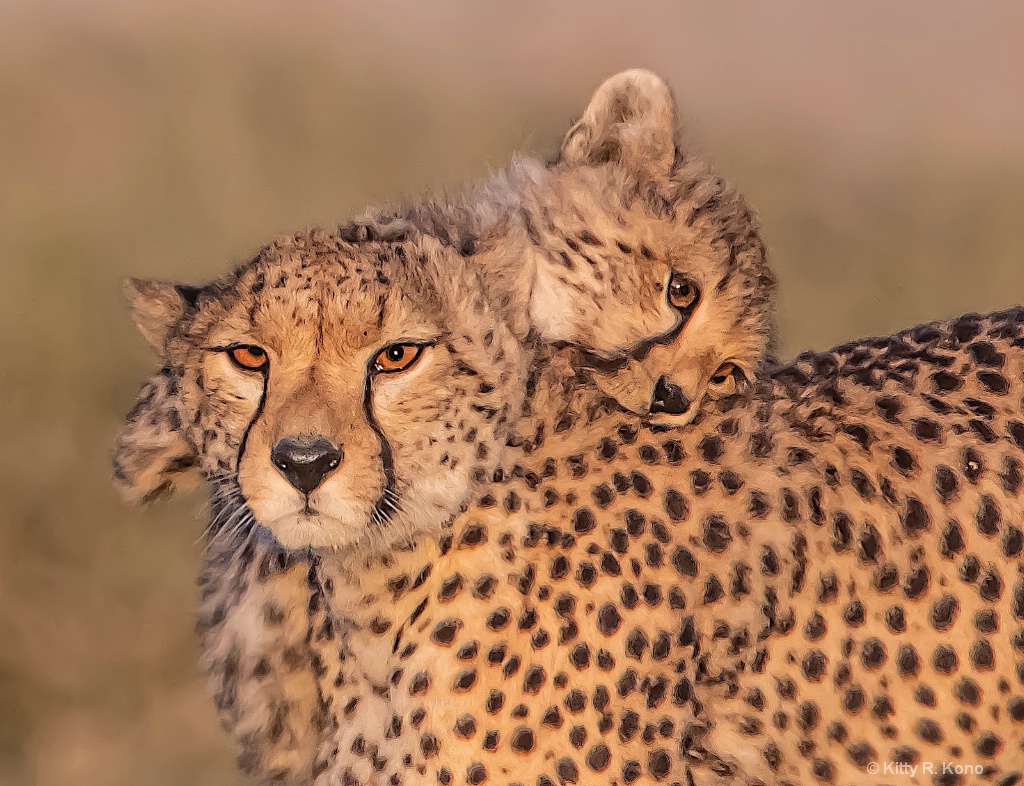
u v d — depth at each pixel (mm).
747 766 5996
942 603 5949
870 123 17500
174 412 6020
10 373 11102
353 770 5746
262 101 14648
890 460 6137
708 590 5887
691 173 8320
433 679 5586
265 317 5551
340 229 5980
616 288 7637
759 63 18500
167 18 15484
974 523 6016
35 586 9633
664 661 5781
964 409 6238
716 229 8047
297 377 5555
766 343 8039
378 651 5699
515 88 16297
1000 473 6078
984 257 15016
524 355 5949
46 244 12352
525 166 8133
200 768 8734
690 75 17891
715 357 7656
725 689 5953
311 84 15039
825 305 13977
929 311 14359
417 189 9211
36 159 13523
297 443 5434
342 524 5500
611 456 5953
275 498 5508
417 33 16688
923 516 6023
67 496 10227
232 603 6203
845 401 6328
